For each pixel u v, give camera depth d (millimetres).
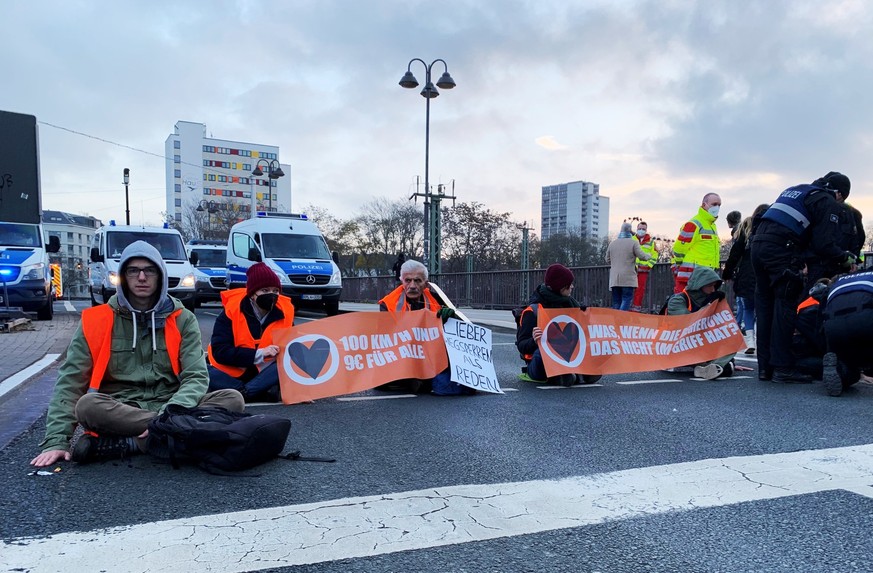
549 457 3619
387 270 49125
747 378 6516
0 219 11047
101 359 3527
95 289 15086
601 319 6457
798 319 6141
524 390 5898
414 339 5730
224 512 2729
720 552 2369
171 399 3508
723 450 3771
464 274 20906
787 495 2971
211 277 19875
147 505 2805
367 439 4027
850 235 5879
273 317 5203
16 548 2354
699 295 7008
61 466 3336
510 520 2664
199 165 127438
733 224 9320
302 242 15930
